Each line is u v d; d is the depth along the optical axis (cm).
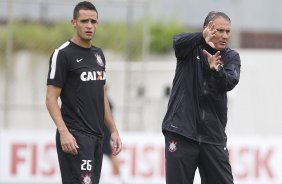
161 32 10606
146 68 6306
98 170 2650
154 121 6006
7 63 5834
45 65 6300
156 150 4888
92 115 2591
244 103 6556
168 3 11012
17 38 6206
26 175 4916
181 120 2512
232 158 4888
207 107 2508
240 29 10681
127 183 4869
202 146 2519
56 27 6316
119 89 6253
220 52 2502
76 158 2561
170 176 2528
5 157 4925
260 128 6538
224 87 2445
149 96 6450
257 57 6738
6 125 5781
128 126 5844
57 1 5825
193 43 2467
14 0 5825
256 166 4900
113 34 6288
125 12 6912
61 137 2519
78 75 2569
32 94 6294
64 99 2586
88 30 2567
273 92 6612
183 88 2525
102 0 5819
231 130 6469
